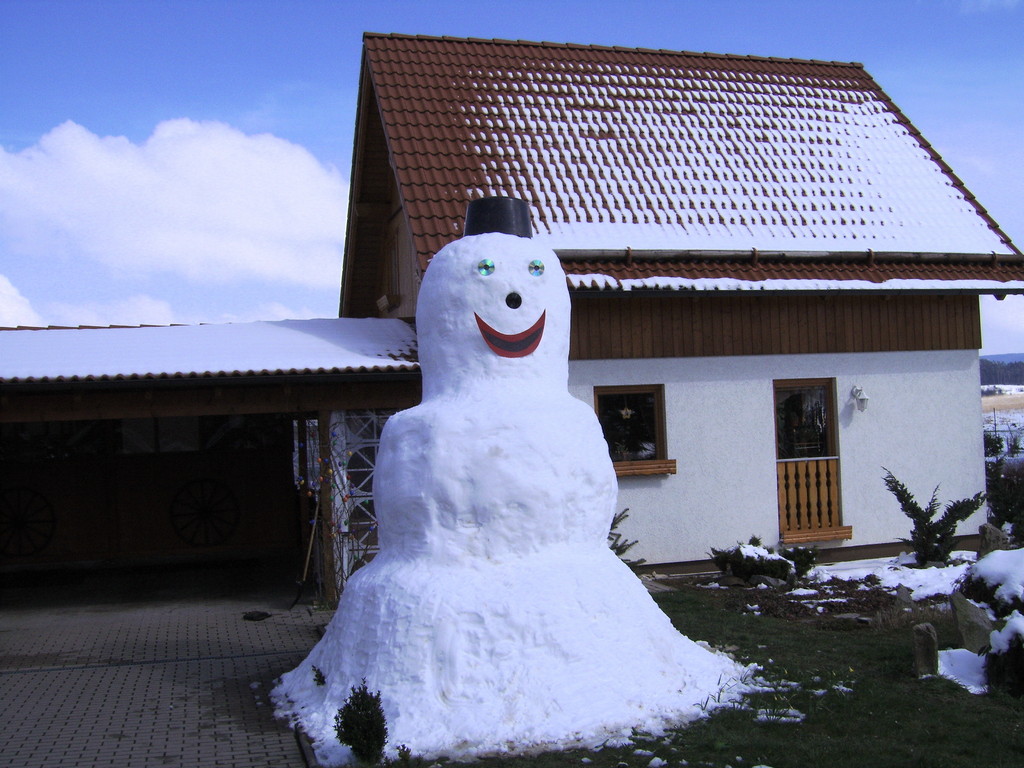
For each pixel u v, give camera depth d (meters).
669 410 13.49
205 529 16.61
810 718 6.97
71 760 6.77
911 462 14.57
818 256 14.11
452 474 7.40
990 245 15.33
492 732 6.62
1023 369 132.62
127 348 12.39
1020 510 14.74
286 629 10.95
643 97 16.69
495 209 8.46
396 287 16.41
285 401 11.95
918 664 7.91
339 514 12.15
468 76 15.98
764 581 12.03
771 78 18.11
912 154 17.11
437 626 7.02
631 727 6.80
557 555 7.54
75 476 16.09
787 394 14.27
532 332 7.98
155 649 10.14
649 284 12.92
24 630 11.46
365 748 6.28
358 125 16.23
